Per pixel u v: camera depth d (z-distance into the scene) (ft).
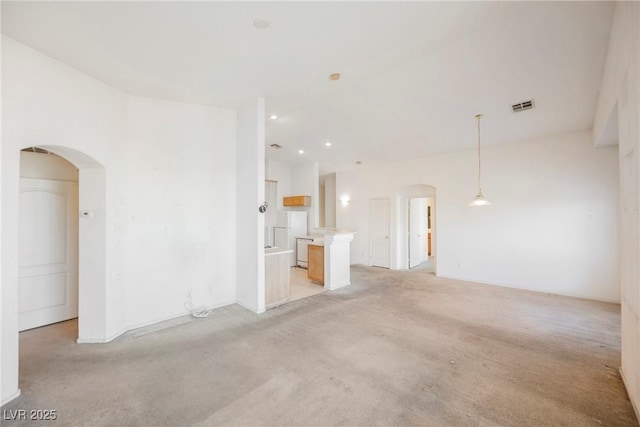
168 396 7.02
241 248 14.02
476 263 19.07
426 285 18.29
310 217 26.66
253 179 13.20
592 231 14.99
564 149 15.80
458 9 7.94
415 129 17.16
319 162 26.07
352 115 16.15
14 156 7.20
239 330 11.09
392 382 7.61
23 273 10.83
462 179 19.75
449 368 8.29
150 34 7.95
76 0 6.44
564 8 8.19
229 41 8.59
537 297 15.34
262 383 7.57
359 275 21.57
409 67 11.37
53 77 8.37
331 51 9.64
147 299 11.57
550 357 8.90
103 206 10.05
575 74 11.02
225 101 13.06
